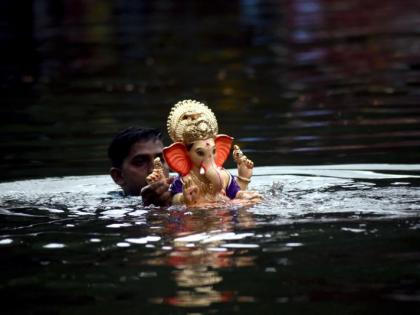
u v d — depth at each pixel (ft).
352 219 52.65
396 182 65.67
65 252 49.60
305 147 84.17
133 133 67.82
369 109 104.12
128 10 250.98
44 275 45.96
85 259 48.14
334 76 132.16
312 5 246.88
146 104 113.29
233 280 43.70
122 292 42.93
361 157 77.71
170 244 49.65
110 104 114.32
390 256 45.93
